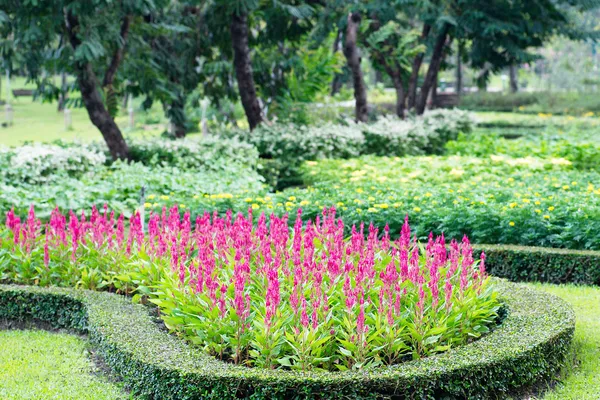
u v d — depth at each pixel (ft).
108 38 44.37
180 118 60.70
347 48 65.92
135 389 16.25
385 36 70.18
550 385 17.28
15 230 23.75
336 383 14.66
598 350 19.44
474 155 52.80
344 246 20.75
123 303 20.61
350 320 16.30
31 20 42.27
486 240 29.53
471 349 16.52
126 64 53.62
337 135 54.80
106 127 46.42
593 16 152.76
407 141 60.70
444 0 69.92
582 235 27.86
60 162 38.40
